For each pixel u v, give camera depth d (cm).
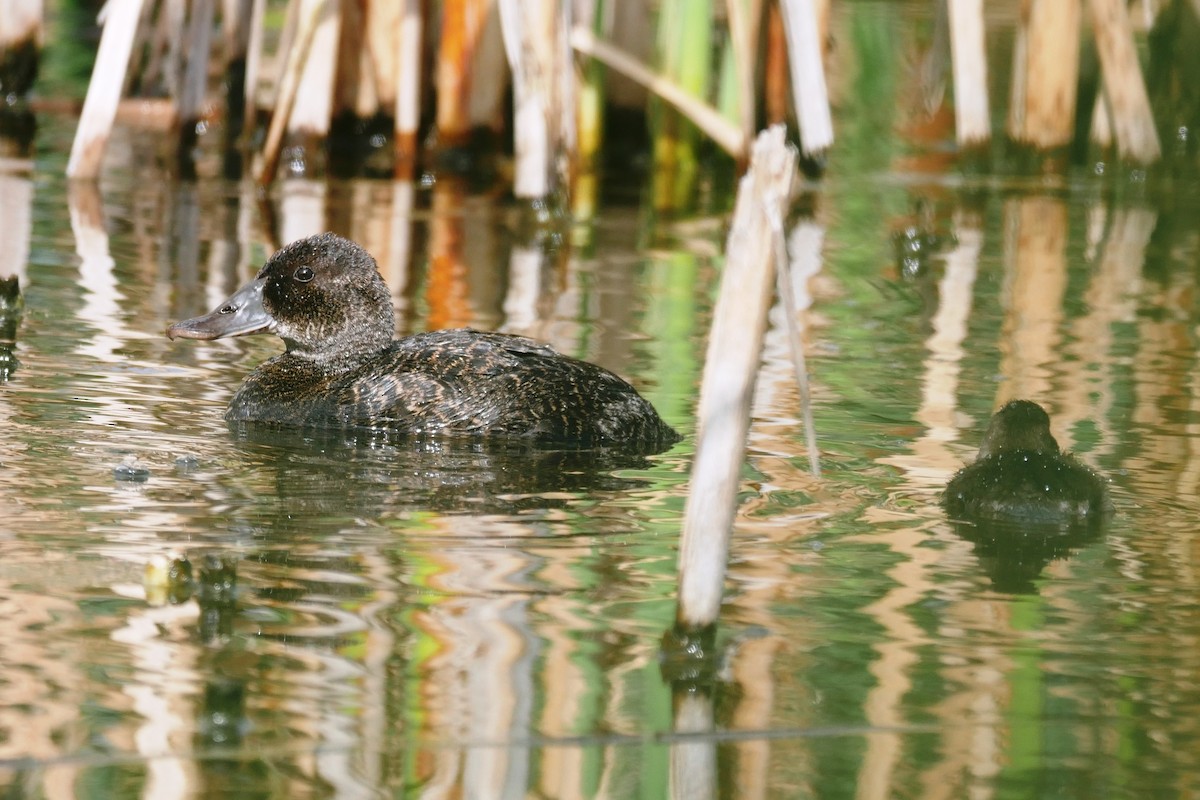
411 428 1290
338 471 1181
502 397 1288
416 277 1862
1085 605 952
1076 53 2572
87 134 2250
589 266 1966
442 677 829
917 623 920
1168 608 951
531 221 2188
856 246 2123
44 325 1554
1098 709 819
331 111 2622
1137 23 3372
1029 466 1115
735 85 2369
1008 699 827
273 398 1341
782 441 1273
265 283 1406
